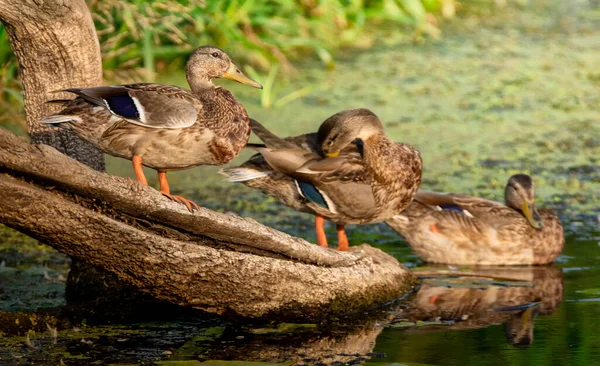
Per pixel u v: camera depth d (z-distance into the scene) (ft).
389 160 38.42
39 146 27.86
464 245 42.73
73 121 31.71
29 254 41.47
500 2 91.86
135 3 54.90
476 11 89.10
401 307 35.29
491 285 38.42
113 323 33.76
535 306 35.17
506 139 57.62
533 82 68.90
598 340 30.96
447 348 30.45
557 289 37.45
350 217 38.04
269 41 68.85
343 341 31.50
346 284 34.27
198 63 35.55
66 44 35.12
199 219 30.40
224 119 33.14
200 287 31.35
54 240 29.04
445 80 69.21
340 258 34.37
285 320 33.40
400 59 74.23
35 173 27.84
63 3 34.30
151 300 34.53
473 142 57.00
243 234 31.35
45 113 35.99
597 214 46.39
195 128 32.37
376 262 36.29
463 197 44.16
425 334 32.04
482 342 31.01
